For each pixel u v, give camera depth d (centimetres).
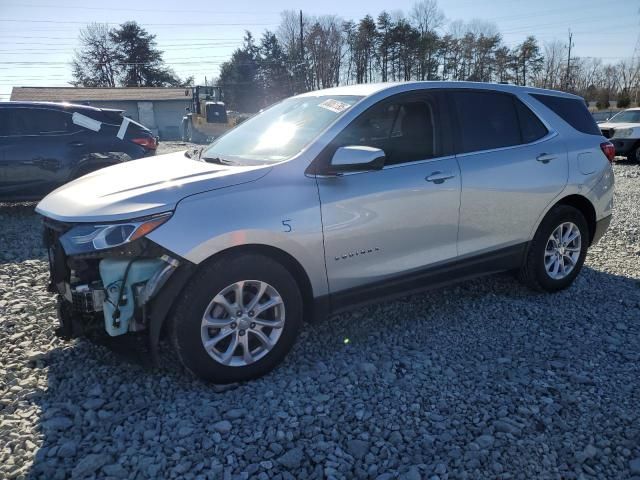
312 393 312
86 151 802
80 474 243
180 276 294
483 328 406
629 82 6350
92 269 307
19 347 370
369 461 256
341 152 329
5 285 497
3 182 763
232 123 3256
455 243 402
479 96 425
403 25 6341
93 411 291
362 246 354
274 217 316
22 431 276
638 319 424
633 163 1684
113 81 7456
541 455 261
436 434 277
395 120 380
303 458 258
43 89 4694
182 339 299
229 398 306
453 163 395
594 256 600
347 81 6631
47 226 332
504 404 303
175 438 270
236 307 312
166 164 375
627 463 256
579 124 485
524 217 436
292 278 329
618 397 311
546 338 390
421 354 362
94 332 311
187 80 7575
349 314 430
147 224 290
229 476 245
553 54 6625
